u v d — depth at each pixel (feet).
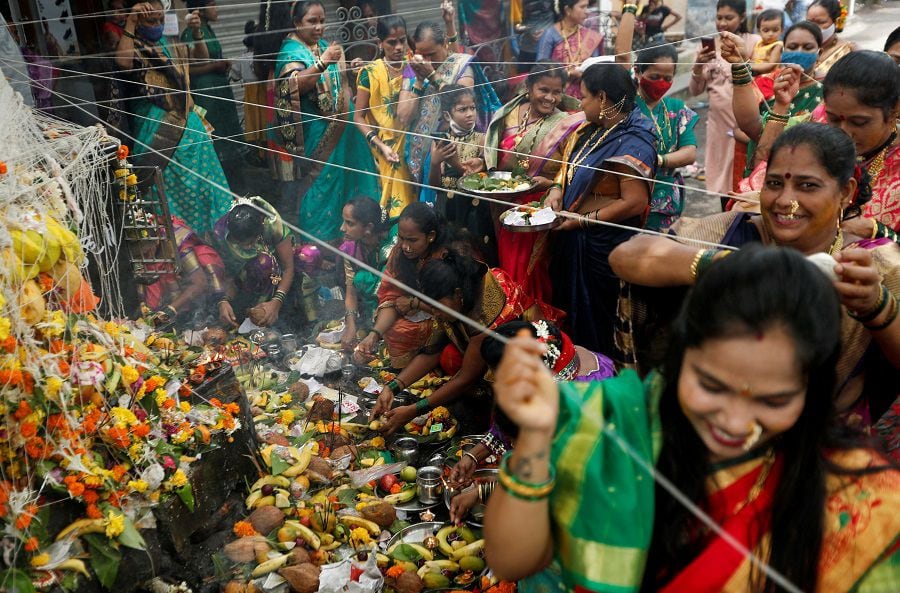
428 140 15.90
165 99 14.01
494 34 21.03
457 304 10.13
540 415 3.52
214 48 15.96
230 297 13.11
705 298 3.57
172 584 7.30
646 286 6.41
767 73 14.46
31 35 13.00
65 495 6.86
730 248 6.66
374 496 9.30
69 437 6.88
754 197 10.15
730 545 3.91
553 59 20.06
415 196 16.28
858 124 8.05
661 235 6.80
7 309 6.48
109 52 13.58
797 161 6.04
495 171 14.80
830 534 3.99
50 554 6.59
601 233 11.99
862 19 34.83
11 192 6.94
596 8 23.18
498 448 9.16
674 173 16.11
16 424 6.51
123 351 7.96
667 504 4.00
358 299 13.32
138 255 11.56
